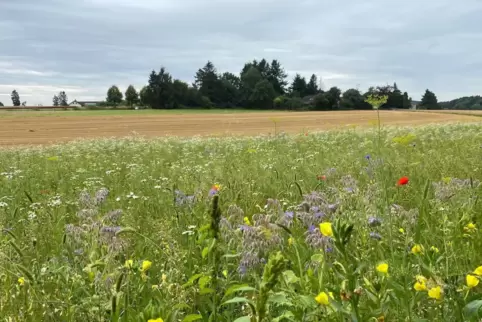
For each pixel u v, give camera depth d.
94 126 42.59
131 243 3.98
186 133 33.28
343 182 4.99
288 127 37.59
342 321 2.38
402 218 3.96
